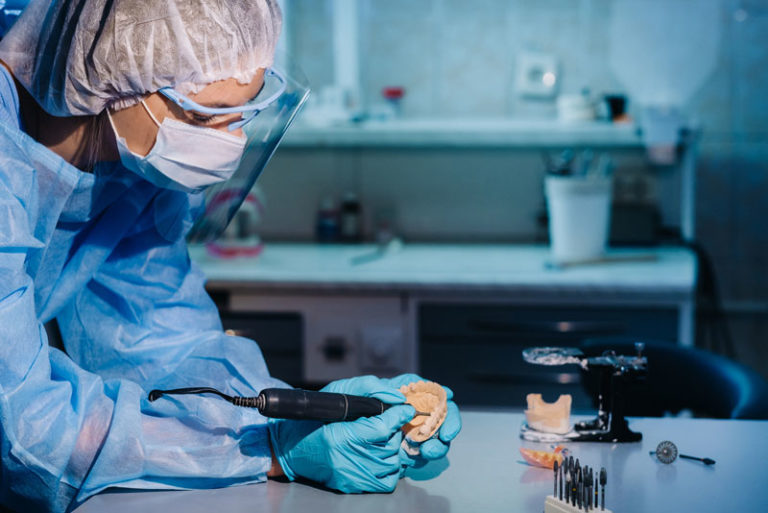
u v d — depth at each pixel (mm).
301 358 2955
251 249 3156
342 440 1126
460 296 2873
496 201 3494
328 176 3555
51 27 1123
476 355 2889
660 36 3264
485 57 3404
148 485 1171
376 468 1134
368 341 2910
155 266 1438
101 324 1405
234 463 1182
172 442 1168
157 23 1100
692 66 3270
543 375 2846
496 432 1393
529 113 3404
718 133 3299
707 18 3223
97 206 1334
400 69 3459
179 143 1178
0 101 1136
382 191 3543
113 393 1210
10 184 1098
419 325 2902
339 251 3340
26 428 1068
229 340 1403
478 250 3322
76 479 1117
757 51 3230
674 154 3166
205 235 1605
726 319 3354
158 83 1136
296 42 3477
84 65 1116
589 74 3352
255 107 1184
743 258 3342
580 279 2785
